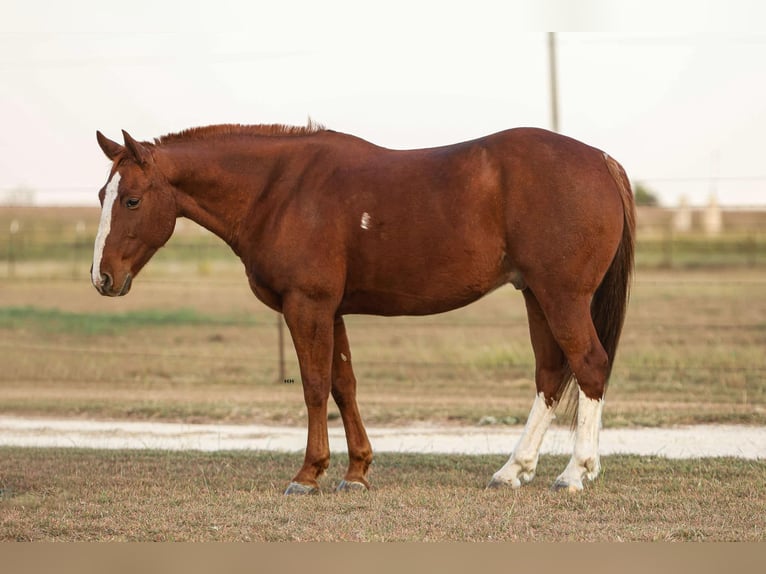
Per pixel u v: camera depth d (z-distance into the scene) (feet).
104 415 49.39
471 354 65.26
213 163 32.01
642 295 96.73
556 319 29.78
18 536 26.13
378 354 68.23
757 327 73.26
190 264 133.39
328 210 30.83
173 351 70.54
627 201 30.91
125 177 31.04
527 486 31.68
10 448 40.11
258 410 49.42
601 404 30.19
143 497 30.45
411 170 30.86
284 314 31.35
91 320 84.43
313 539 25.55
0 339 74.69
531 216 29.60
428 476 33.86
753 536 25.32
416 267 30.60
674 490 30.66
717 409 46.80
